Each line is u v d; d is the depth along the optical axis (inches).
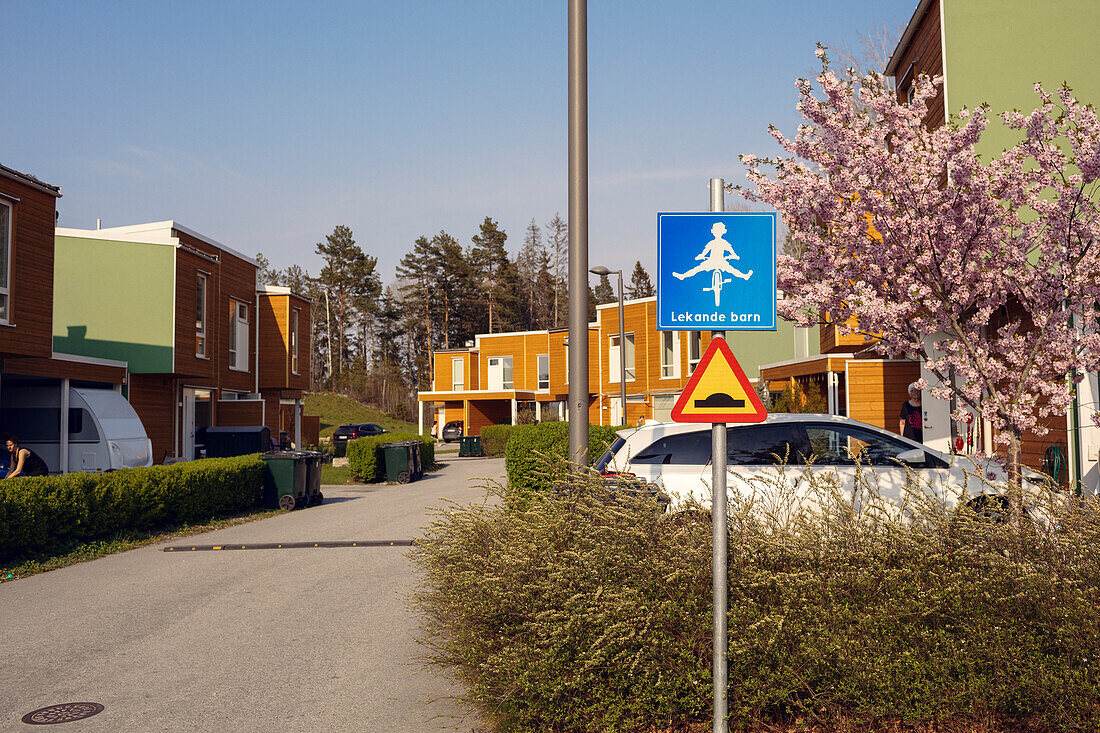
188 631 300.0
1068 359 259.6
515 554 202.8
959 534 193.5
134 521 523.2
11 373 691.4
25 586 387.5
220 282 1152.8
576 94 297.6
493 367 2145.7
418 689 234.8
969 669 173.3
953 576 181.9
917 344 278.4
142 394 969.5
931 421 622.8
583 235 297.7
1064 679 169.2
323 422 2844.5
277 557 449.4
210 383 1098.1
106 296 949.8
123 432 779.4
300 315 1337.4
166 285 959.0
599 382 1656.0
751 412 174.7
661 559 194.2
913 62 662.5
